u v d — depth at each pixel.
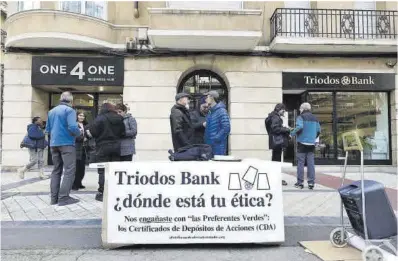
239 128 11.48
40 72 11.32
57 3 11.42
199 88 12.17
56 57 11.37
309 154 7.64
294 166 11.89
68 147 5.93
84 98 12.77
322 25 11.63
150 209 3.93
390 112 12.17
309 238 4.27
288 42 10.98
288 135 7.89
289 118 12.55
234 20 10.65
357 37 11.44
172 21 10.57
